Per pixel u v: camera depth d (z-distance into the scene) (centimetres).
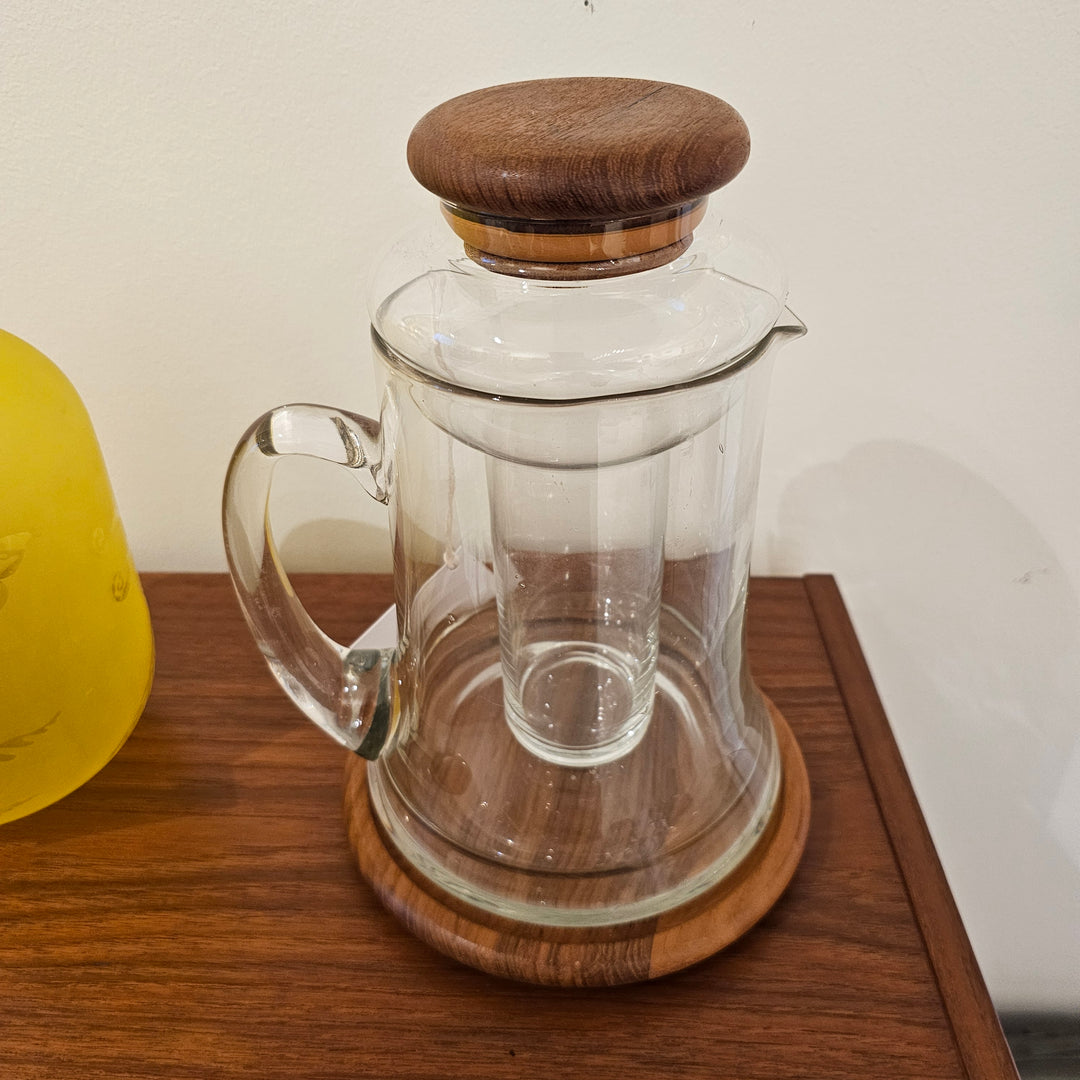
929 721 47
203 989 26
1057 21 30
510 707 29
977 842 51
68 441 27
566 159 18
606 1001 26
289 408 25
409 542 28
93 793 32
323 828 30
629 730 29
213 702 35
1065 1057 58
